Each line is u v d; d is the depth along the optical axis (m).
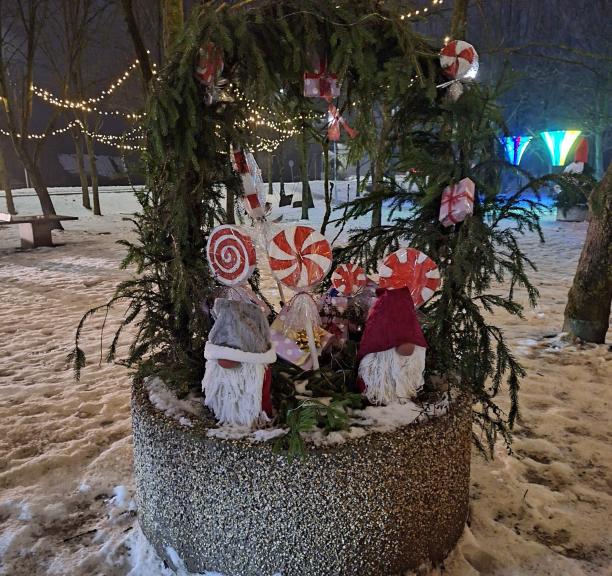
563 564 2.16
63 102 16.02
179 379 2.18
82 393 3.93
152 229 2.31
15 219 11.48
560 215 14.48
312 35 2.10
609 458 3.00
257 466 1.81
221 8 2.09
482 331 2.38
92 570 2.19
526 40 19.78
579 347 4.71
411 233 2.45
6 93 14.72
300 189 25.69
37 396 3.91
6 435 3.32
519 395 3.79
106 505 2.63
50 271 8.80
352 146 2.88
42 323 5.87
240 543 1.90
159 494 2.04
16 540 2.36
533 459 2.99
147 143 2.15
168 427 1.94
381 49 2.32
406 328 1.98
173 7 4.76
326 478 1.80
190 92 2.02
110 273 8.55
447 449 2.02
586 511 2.54
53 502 2.64
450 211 2.21
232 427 1.90
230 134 2.09
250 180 2.22
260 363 1.88
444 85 2.28
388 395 2.03
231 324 1.87
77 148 20.48
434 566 2.10
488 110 2.28
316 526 1.84
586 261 4.74
